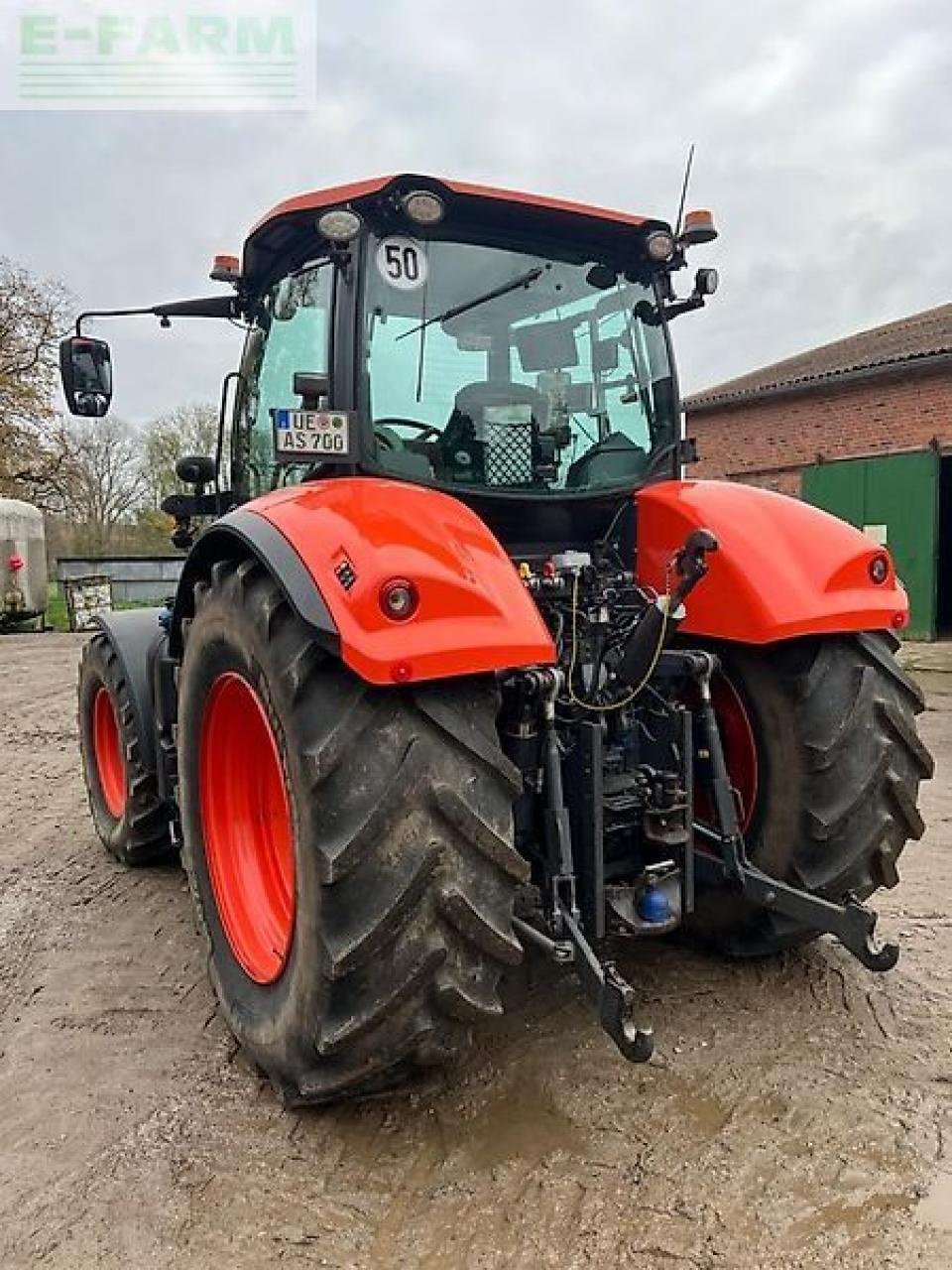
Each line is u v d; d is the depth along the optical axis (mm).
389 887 2141
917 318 21203
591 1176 2242
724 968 3199
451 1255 2029
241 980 2787
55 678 10719
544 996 3037
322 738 2188
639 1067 2652
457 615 2158
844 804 2777
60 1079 2738
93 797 4777
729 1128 2391
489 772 2242
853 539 2906
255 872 2980
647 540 3053
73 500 29578
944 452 13492
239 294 3635
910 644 13023
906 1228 2053
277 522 2420
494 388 2932
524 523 3037
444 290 2871
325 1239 2090
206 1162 2350
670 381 3291
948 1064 2652
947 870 4195
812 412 15836
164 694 3953
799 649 2857
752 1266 1963
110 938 3697
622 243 3131
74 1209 2201
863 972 3164
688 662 2777
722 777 2777
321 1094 2344
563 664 2797
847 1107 2457
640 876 2623
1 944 3668
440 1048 2262
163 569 19594
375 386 2766
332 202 2777
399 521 2303
